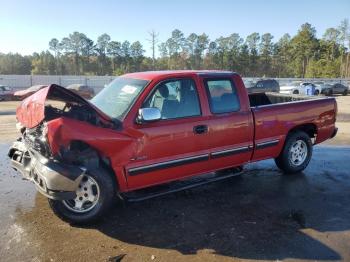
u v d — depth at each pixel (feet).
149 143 16.07
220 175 20.17
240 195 19.06
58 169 14.26
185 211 16.98
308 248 13.70
